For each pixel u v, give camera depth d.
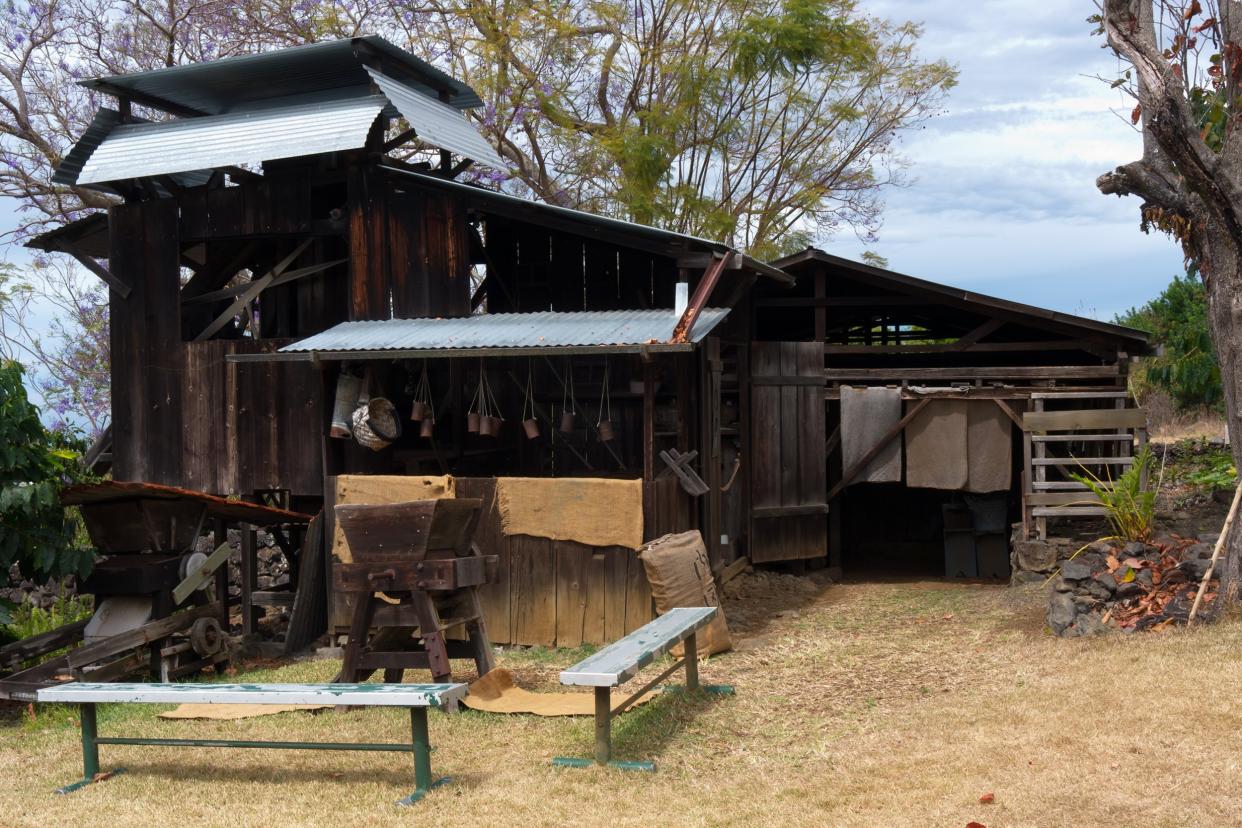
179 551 9.34
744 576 12.80
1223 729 6.02
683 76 19.97
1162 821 5.02
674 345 9.10
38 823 5.69
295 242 11.97
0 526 8.35
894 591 12.47
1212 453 17.09
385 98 11.02
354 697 5.84
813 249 13.52
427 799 5.81
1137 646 7.79
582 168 20.78
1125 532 9.96
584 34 20.50
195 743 6.30
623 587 9.66
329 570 10.40
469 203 11.02
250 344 11.41
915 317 16.56
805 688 7.97
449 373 11.81
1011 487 14.67
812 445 13.48
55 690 6.37
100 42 18.97
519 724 7.23
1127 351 13.20
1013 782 5.61
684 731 6.96
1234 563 8.20
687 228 20.44
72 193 18.42
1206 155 8.04
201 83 11.91
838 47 19.78
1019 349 13.45
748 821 5.34
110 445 12.97
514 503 9.95
